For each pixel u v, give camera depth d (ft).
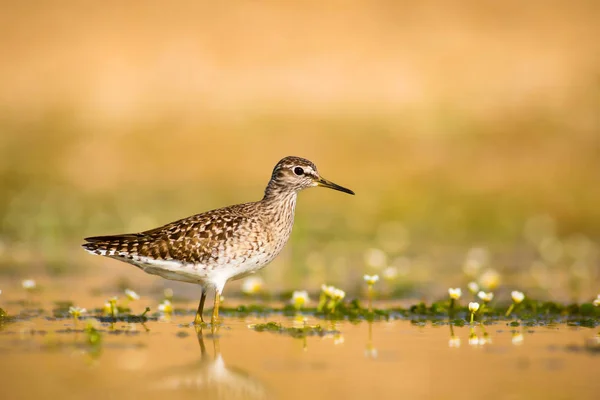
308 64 111.65
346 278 55.21
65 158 96.17
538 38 113.29
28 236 69.56
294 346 33.32
